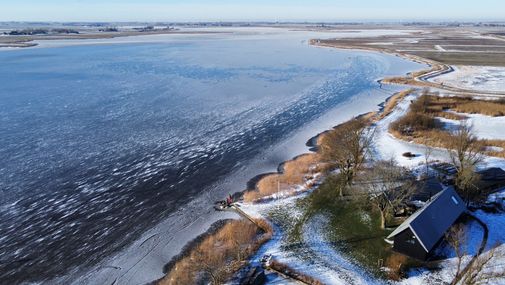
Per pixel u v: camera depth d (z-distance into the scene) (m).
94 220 38.62
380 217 35.62
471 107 68.44
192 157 52.44
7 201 41.88
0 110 73.12
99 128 63.53
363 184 38.19
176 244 34.56
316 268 29.45
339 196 39.94
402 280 27.88
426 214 30.80
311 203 39.09
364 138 52.44
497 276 25.69
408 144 53.19
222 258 31.36
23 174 47.56
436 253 30.17
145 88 91.50
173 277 29.69
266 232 34.72
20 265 32.69
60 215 39.47
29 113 71.38
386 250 31.11
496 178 39.94
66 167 49.41
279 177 45.25
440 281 27.45
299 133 60.81
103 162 50.84
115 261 32.81
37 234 36.59
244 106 75.94
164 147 55.72
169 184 45.41
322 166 47.06
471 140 46.41
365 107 73.62
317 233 33.97
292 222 35.94
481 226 33.28
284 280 28.38
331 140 52.00
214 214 38.97
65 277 31.19
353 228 34.38
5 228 37.47
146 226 37.50
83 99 81.44
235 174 47.56
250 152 53.91
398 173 38.88
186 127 64.06
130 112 72.25
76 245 35.03
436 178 40.19
